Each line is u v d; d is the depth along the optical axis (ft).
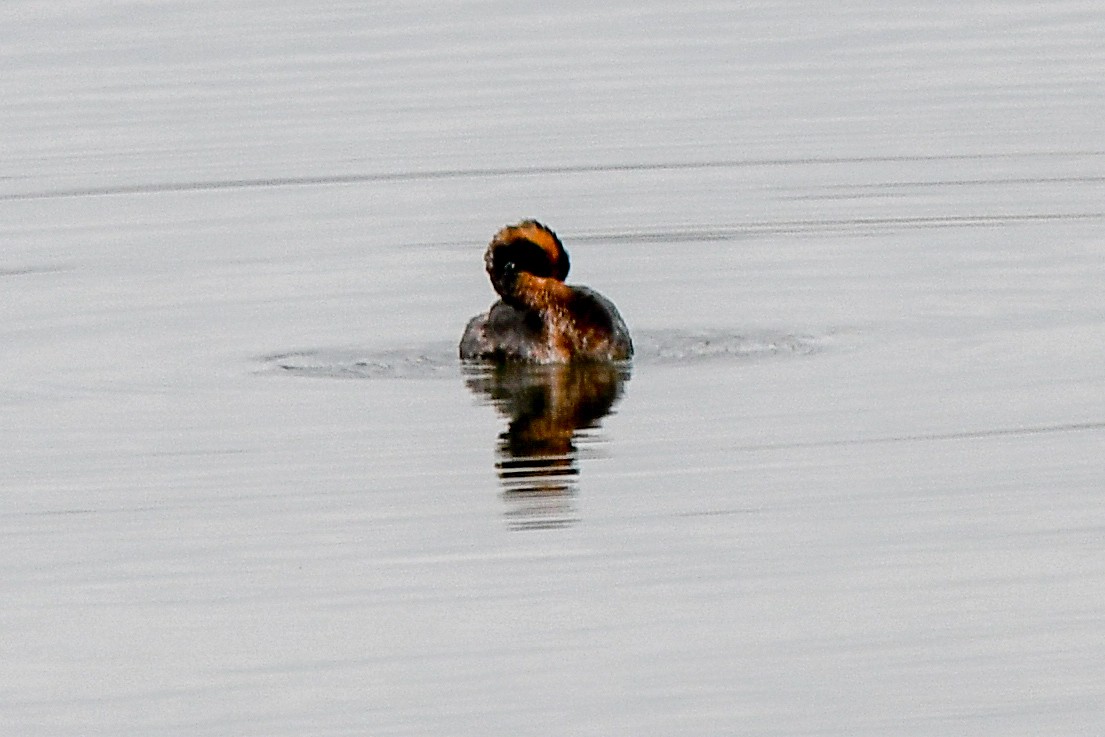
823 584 49.62
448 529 52.90
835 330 68.69
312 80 110.11
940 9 123.44
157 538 53.01
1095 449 57.06
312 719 44.29
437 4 126.72
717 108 103.35
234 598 49.62
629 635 47.39
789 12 123.85
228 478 56.54
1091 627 47.39
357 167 93.86
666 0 127.95
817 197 87.30
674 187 89.40
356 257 79.61
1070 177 88.94
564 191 89.30
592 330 65.10
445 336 69.05
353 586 50.01
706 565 50.62
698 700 44.78
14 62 114.93
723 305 72.28
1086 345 65.98
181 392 63.46
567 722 44.09
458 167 93.50
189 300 73.92
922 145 95.45
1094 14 120.26
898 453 57.11
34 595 50.16
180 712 44.78
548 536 52.34
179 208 87.81
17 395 63.46
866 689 45.14
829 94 105.29
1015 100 103.04
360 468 56.90
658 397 61.87
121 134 100.89
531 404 61.46
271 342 68.64
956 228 81.76
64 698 45.52
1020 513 53.16
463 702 44.86
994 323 68.85
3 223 86.28
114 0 127.85
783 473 55.88
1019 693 44.91
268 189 90.43
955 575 49.96
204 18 124.06
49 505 55.21
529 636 47.47
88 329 70.54
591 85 108.06
